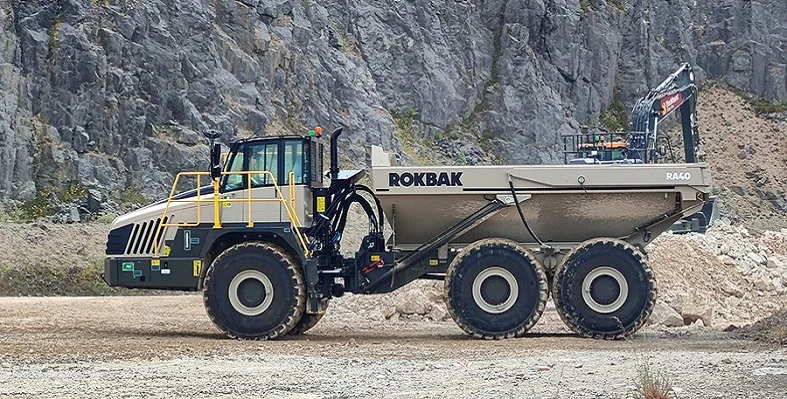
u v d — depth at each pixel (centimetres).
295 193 1791
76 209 5041
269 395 1052
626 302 1742
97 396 1050
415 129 7138
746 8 8962
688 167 1803
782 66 8819
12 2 5438
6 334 1903
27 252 4394
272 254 1744
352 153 6278
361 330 2005
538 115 7569
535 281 1752
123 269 1806
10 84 5231
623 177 1805
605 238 1798
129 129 5447
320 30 6750
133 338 1802
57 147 5238
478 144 7344
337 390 1084
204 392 1076
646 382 1014
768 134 8394
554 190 1808
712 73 8875
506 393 1048
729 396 1005
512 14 7856
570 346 1623
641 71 8375
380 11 7381
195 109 5728
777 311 2302
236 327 1739
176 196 1855
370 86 6869
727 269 2489
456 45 7619
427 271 1847
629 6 8494
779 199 7775
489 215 1814
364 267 1847
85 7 5562
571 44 7944
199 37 5900
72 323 2252
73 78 5372
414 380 1161
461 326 1758
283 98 6222
